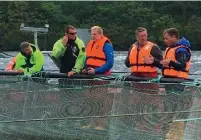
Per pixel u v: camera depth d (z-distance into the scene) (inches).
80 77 280.1
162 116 236.1
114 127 249.1
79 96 260.7
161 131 236.2
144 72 274.4
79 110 260.4
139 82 244.7
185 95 229.8
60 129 263.0
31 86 275.7
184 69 262.4
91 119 256.2
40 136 267.6
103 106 253.3
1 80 286.8
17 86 279.6
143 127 241.3
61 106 265.0
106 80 259.8
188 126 228.1
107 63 282.8
